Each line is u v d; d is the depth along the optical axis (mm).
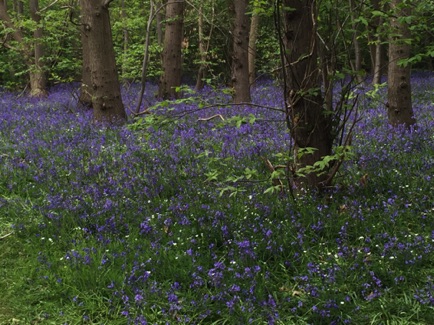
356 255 4453
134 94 20250
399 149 7578
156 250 4656
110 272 4258
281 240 4723
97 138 9328
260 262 4438
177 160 7480
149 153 7883
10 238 5309
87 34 11312
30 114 13266
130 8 23141
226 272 4254
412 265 4297
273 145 8008
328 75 5297
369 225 5039
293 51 5359
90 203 5820
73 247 4895
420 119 10547
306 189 5758
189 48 26000
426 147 7656
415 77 24125
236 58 14555
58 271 4406
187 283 4223
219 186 6148
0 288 4348
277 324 3689
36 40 19031
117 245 4816
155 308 3883
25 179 6941
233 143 8336
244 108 12609
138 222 5371
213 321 3805
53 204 5832
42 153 8203
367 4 5215
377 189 5812
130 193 6203
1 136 9773
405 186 5855
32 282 4371
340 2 5117
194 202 5754
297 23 5301
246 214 5281
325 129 5625
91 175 6957
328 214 5207
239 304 3834
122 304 3990
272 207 5426
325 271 4273
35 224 5488
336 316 3744
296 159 5719
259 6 5461
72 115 12742
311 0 5242
